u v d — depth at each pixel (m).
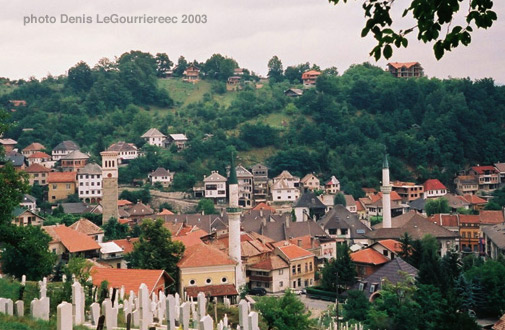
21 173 72.31
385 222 174.12
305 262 134.88
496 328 76.50
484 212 187.88
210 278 105.44
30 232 71.69
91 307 43.69
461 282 104.62
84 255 114.19
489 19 21.98
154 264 103.00
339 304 114.06
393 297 88.56
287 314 75.06
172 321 41.03
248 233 152.50
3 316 40.91
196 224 178.38
